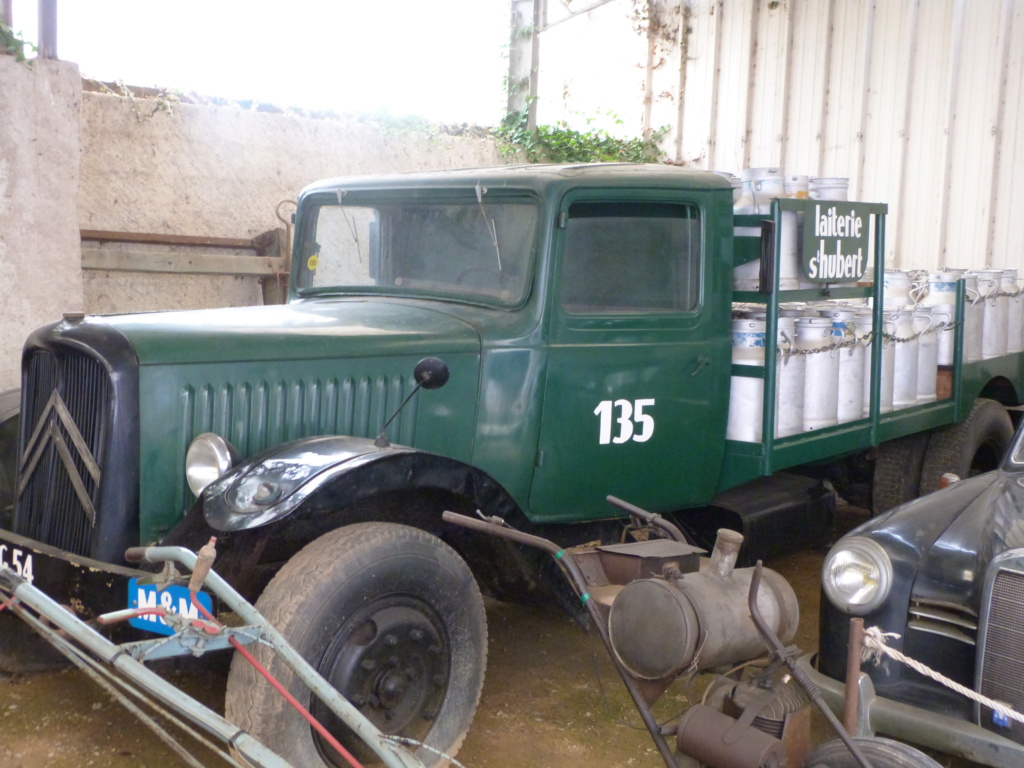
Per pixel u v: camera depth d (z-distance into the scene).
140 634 2.90
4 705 3.36
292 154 6.93
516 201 3.64
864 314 4.48
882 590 2.81
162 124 6.28
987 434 5.48
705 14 10.02
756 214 3.93
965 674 2.69
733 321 4.02
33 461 3.20
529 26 8.98
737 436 4.04
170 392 3.00
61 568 2.87
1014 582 2.55
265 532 2.72
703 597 2.71
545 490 3.67
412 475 2.92
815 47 9.39
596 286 3.68
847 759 2.41
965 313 5.22
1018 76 8.28
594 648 4.08
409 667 2.85
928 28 8.73
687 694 2.95
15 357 5.27
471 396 3.51
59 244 5.41
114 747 3.12
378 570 2.74
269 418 3.19
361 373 3.33
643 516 3.25
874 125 9.12
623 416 3.76
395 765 2.20
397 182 3.97
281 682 2.55
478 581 3.57
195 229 6.50
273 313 3.58
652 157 10.31
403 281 3.98
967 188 8.63
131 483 2.94
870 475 5.38
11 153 5.16
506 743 3.26
